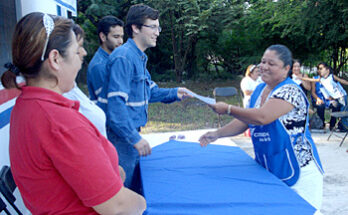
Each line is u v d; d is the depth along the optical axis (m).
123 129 1.92
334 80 6.31
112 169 0.87
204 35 14.02
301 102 1.92
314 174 1.92
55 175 0.83
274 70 1.95
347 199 3.43
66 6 3.64
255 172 1.96
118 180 0.87
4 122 2.37
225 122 7.08
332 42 11.05
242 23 13.12
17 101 0.88
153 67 15.60
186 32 13.30
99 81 2.32
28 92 0.87
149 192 1.66
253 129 2.09
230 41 14.04
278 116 1.89
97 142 0.86
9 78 0.87
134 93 2.15
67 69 0.90
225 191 1.67
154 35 2.17
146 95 2.28
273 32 12.66
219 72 16.27
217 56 15.34
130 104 2.14
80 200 0.86
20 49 0.84
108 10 11.06
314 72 13.97
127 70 2.01
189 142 2.74
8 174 1.74
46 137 0.80
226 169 2.02
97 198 0.82
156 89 2.62
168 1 11.73
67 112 0.84
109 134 2.11
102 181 0.82
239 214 1.42
